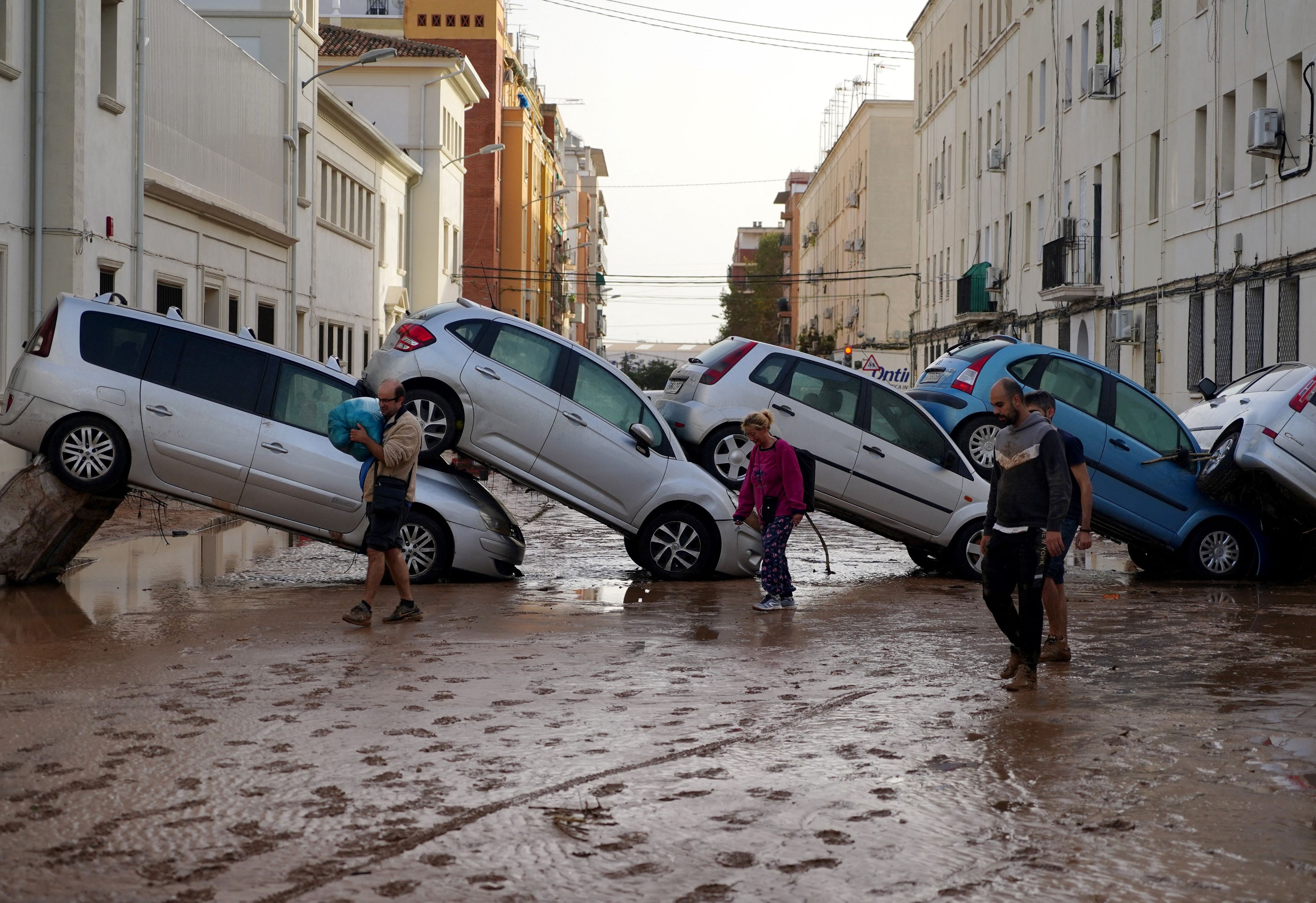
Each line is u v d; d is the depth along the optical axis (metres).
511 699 8.09
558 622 11.26
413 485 11.11
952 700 8.21
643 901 4.74
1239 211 26.41
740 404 14.90
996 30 46.38
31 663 9.03
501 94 76.94
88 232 21.42
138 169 23.64
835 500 14.96
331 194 40.78
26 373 12.67
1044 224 40.25
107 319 12.89
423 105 54.75
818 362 15.12
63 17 20.80
